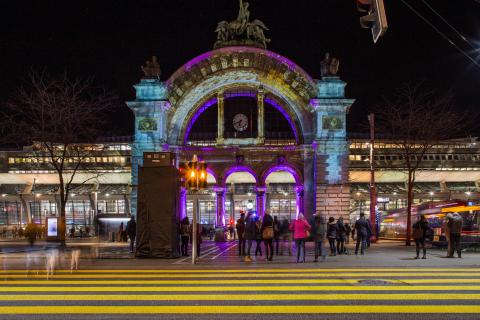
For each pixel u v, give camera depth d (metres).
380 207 87.81
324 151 56.53
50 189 88.94
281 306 12.21
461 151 84.62
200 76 58.72
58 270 20.86
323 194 56.06
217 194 59.31
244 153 59.47
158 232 27.92
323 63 58.66
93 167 82.69
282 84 58.66
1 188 89.69
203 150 59.50
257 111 61.09
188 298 13.33
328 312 11.53
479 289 14.80
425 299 13.10
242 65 58.25
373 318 10.95
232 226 63.69
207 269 21.02
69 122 46.72
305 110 58.78
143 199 28.19
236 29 59.34
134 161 56.59
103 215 59.62
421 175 86.50
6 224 89.38
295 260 26.45
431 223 43.91
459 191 87.44
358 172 83.38
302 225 24.89
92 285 15.85
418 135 50.81
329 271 19.97
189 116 60.12
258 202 59.06
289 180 86.62
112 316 11.26
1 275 18.94
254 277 17.86
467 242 36.03
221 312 11.58
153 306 12.29
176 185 28.77
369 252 33.75
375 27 11.17
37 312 11.70
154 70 58.50
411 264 23.36
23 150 86.06
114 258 28.08
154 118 56.97
